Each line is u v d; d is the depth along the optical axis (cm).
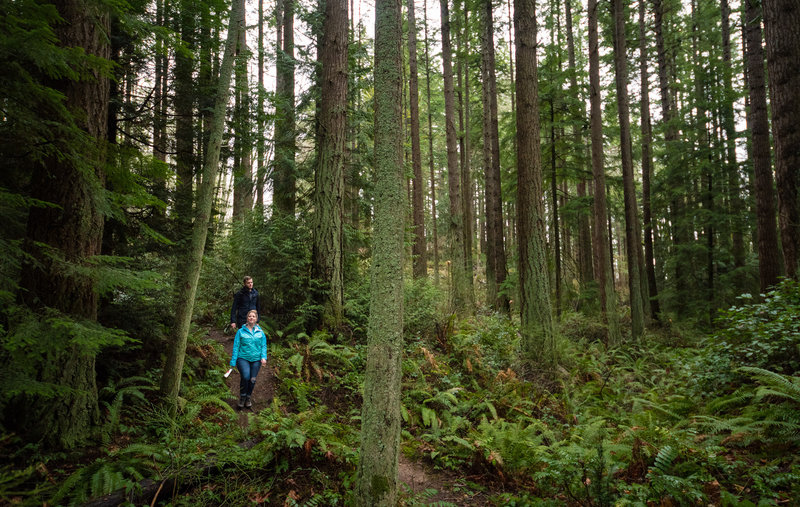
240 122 757
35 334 282
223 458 409
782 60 721
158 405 488
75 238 403
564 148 1497
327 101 919
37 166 398
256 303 836
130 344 596
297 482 415
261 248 977
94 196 355
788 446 406
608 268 1270
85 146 347
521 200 876
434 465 494
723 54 1700
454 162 1402
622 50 1392
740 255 1513
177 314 495
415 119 1557
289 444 428
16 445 372
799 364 544
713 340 708
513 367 809
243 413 582
